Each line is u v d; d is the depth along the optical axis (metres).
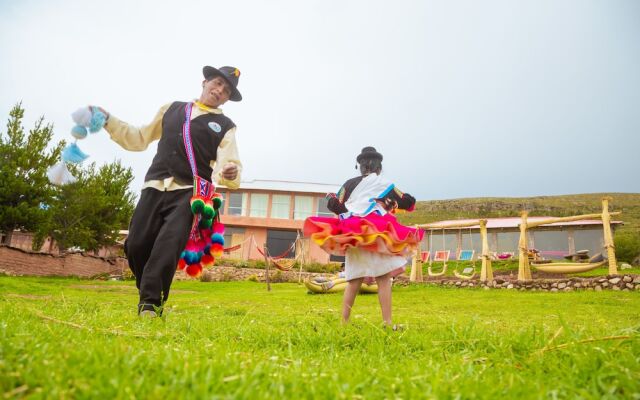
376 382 1.22
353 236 3.35
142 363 1.19
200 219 3.76
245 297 9.24
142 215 3.73
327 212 29.69
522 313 5.84
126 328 2.27
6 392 0.94
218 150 3.91
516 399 1.15
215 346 1.78
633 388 1.22
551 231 24.36
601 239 23.55
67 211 19.86
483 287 14.48
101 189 20.73
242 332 2.40
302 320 3.48
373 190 3.75
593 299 8.87
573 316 5.39
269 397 1.01
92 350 1.27
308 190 29.56
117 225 21.38
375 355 1.91
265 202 30.05
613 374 1.33
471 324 2.32
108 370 1.08
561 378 1.42
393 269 3.38
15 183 16.19
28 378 0.99
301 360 1.57
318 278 11.85
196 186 3.64
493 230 25.03
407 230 3.51
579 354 1.57
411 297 9.85
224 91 3.98
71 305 3.61
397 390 1.20
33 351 1.23
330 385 1.13
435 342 2.11
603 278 12.50
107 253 26.34
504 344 1.90
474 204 70.50
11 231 16.67
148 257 3.77
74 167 20.34
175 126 3.84
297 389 1.12
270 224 29.27
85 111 3.49
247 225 29.42
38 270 16.61
